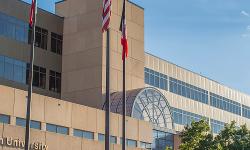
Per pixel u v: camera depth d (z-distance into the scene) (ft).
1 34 166.81
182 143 173.88
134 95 172.55
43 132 135.03
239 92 305.32
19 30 173.99
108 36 103.81
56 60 185.98
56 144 138.51
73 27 186.70
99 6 180.34
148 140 172.96
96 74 175.42
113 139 159.43
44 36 183.11
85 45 181.37
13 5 172.76
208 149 156.87
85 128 151.33
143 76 192.75
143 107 175.94
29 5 179.22
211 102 273.33
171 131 189.47
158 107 184.24
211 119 270.46
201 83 266.57
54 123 141.49
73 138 144.46
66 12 190.39
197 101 259.60
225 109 286.25
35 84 176.24
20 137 127.95
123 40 110.32
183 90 248.52
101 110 158.61
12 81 168.14
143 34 196.75
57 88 184.65
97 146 152.05
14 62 170.09
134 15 193.47
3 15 168.45
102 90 172.65
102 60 175.22
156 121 182.19
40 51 180.45
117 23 183.21
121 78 180.45
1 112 127.95
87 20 182.91
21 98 133.59
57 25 188.96
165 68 236.02
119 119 163.22
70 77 182.80
